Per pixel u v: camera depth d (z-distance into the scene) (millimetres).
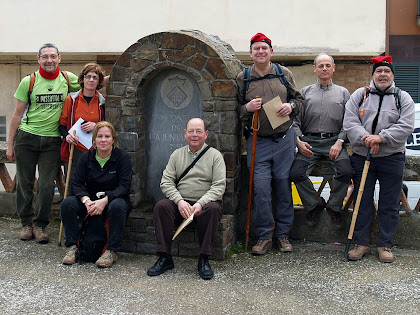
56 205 5738
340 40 9000
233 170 4719
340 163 4617
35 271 4234
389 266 4359
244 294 3801
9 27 9727
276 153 4660
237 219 5016
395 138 4250
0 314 3441
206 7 9234
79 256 4422
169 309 3537
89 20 9555
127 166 4508
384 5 8852
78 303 3627
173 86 4910
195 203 4336
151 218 4703
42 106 4879
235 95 4648
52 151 4965
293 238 5133
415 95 9797
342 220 4961
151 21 9430
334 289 3893
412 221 4859
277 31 9102
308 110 4828
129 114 4852
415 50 9703
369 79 9508
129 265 4414
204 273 4109
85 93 4887
